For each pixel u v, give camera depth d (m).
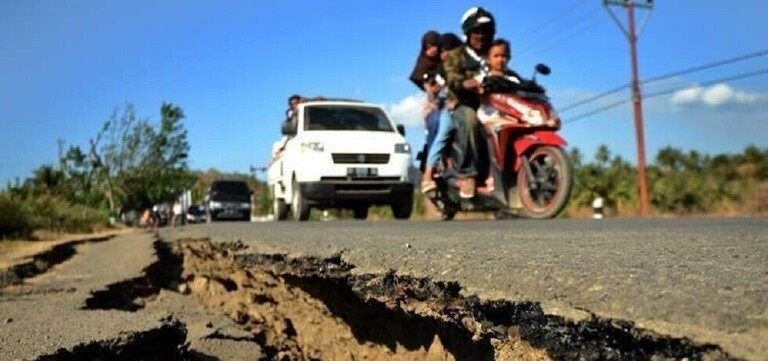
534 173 7.55
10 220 14.02
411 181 11.70
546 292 2.04
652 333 1.49
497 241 3.75
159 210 37.78
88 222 21.48
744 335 1.39
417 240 4.02
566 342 1.75
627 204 21.55
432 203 8.72
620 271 2.23
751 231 4.25
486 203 7.87
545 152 7.46
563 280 2.17
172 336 3.57
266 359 3.96
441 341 2.63
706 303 1.64
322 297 3.78
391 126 12.22
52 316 3.88
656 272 2.17
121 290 5.76
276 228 6.96
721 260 2.50
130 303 5.61
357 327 3.42
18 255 8.14
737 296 1.70
